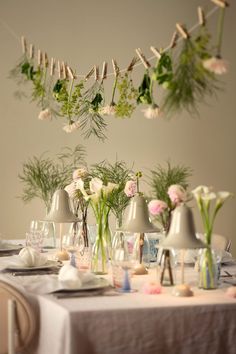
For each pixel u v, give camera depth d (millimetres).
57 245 4758
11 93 6641
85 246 3934
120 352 2648
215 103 7383
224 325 2785
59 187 4926
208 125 7355
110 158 6941
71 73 4406
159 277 3178
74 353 2580
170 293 2988
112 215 6875
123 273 3037
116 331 2645
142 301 2801
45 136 6734
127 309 2660
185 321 2732
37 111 6711
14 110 6656
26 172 6664
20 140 6676
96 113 4617
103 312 2629
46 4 6770
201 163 7332
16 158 6672
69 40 6832
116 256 3045
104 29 6949
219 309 2777
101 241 3592
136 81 7012
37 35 6734
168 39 7148
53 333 2688
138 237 3742
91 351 2615
